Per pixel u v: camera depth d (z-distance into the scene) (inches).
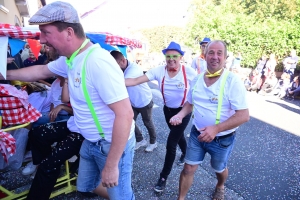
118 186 65.1
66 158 78.8
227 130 77.5
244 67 415.2
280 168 130.0
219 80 78.5
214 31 448.1
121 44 104.4
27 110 80.3
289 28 358.9
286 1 647.8
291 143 164.9
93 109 56.5
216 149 85.0
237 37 408.5
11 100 75.4
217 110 79.4
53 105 101.7
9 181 107.6
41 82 120.3
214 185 112.9
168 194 105.7
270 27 382.6
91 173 72.2
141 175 119.6
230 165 131.8
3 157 75.2
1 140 69.3
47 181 77.0
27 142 86.7
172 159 103.7
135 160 134.4
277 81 339.3
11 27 67.1
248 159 139.4
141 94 127.0
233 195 105.8
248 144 161.2
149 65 483.5
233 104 76.6
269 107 265.9
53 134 84.3
